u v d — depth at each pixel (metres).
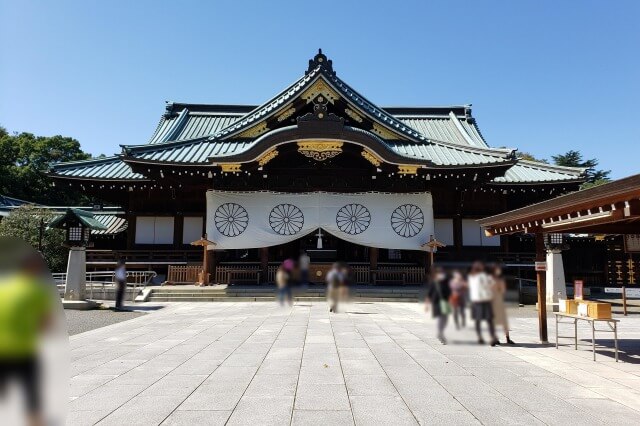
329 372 7.55
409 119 33.03
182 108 33.50
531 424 5.24
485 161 23.06
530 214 9.59
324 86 23.47
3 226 25.19
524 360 8.47
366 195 23.27
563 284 18.14
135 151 22.78
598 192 6.98
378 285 22.33
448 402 6.02
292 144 22.05
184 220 25.31
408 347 9.64
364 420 5.36
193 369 7.82
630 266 27.00
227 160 21.55
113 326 13.04
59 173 23.67
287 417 5.46
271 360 8.47
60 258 25.50
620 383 6.94
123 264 17.61
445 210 25.55
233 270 22.45
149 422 5.31
